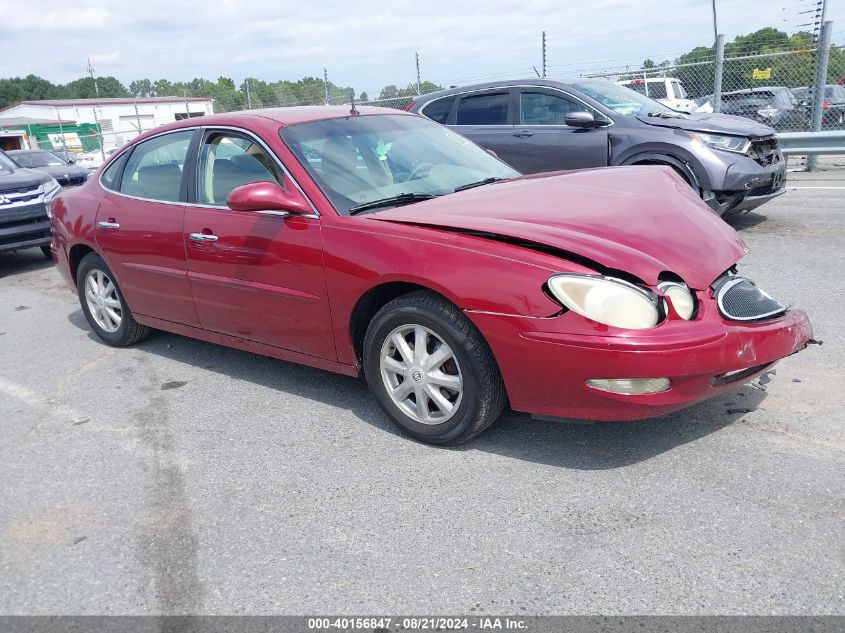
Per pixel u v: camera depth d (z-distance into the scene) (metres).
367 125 4.52
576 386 3.06
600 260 3.05
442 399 3.49
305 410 4.16
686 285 3.14
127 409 4.39
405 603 2.52
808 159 12.13
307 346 4.01
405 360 3.56
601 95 8.07
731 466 3.18
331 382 4.55
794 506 2.87
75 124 45.84
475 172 4.52
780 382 3.98
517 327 3.10
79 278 5.61
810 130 12.34
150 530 3.09
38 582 2.80
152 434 4.00
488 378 3.31
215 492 3.35
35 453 3.88
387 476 3.35
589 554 2.69
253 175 4.18
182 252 4.53
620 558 2.65
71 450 3.89
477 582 2.59
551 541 2.79
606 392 3.01
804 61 12.55
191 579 2.74
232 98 20.81
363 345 3.76
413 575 2.66
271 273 4.00
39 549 3.01
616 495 3.04
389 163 4.26
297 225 3.85
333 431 3.86
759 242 7.31
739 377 3.21
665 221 3.49
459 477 3.29
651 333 2.96
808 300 5.38
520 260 3.14
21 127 43.81
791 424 3.50
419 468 3.40
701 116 8.06
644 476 3.16
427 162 4.42
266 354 4.33
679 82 17.72
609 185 3.99
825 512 2.81
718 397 3.84
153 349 5.48
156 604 2.62
